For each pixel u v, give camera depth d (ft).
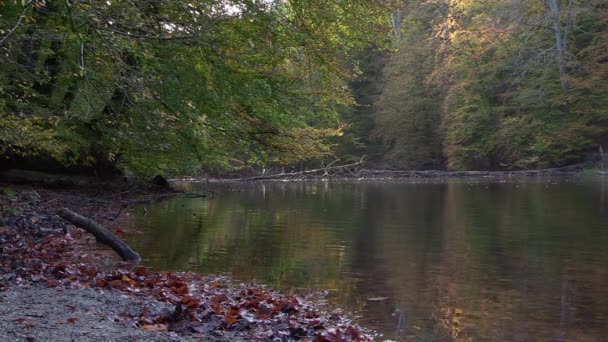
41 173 67.87
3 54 36.78
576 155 141.90
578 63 134.00
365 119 175.32
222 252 36.24
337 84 59.57
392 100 161.79
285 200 73.20
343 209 61.62
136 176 78.69
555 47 137.80
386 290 27.22
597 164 139.95
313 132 67.87
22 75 41.06
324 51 50.31
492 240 40.63
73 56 43.91
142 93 40.29
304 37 48.98
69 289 24.22
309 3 48.08
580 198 73.61
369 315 23.39
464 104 149.48
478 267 31.89
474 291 26.94
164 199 71.92
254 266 32.22
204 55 49.47
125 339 17.58
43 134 45.39
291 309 23.44
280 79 56.44
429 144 164.04
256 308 23.48
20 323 18.44
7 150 58.80
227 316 20.86
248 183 115.75
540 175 138.21
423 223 49.85
